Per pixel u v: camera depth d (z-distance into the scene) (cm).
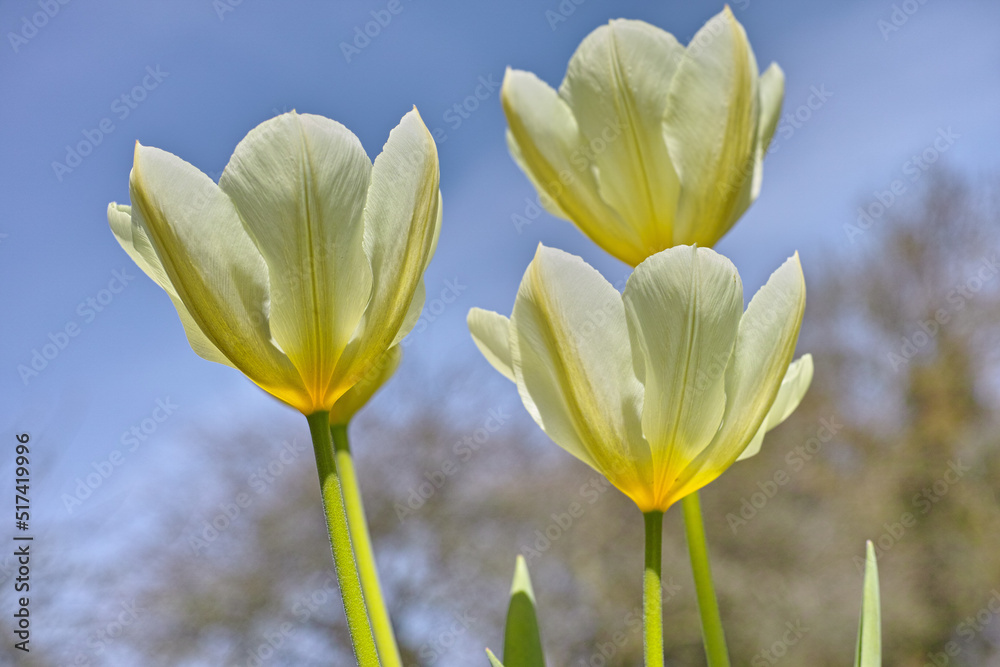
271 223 64
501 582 721
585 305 66
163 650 662
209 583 685
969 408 730
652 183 74
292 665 697
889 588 686
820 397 777
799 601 688
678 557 735
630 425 66
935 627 669
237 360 65
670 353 65
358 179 65
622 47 74
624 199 74
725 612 718
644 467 66
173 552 682
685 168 74
